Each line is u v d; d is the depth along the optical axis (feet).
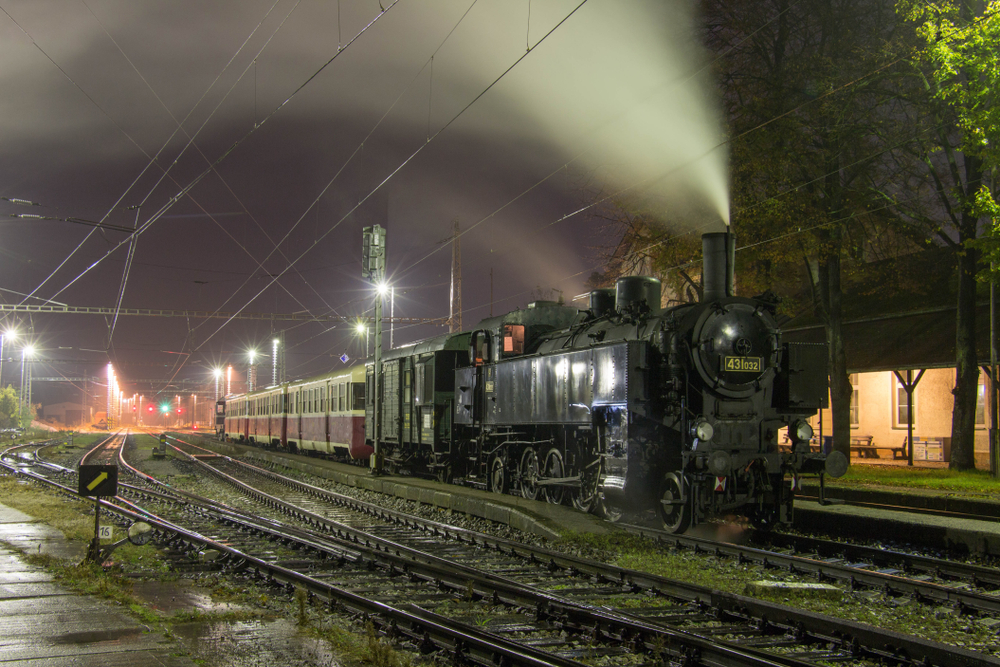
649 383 40.75
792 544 37.78
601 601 25.70
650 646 20.48
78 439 186.39
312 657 18.95
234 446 146.51
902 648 19.38
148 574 30.27
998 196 59.21
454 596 26.66
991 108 49.57
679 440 40.29
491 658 19.19
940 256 81.51
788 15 71.31
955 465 65.05
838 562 33.58
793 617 21.94
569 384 46.47
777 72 68.39
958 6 55.36
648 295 46.50
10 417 214.28
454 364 67.15
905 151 68.49
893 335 77.82
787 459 40.09
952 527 37.06
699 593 24.99
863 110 66.85
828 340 71.05
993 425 58.80
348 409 90.58
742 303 40.60
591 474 44.65
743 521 43.91
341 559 33.47
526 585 27.63
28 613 22.26
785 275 80.79
